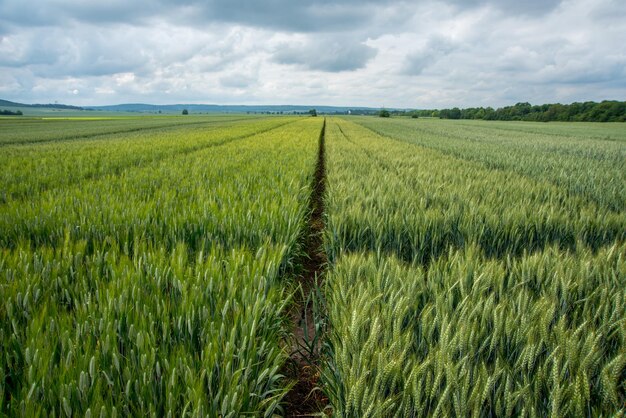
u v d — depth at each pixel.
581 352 2.04
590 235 5.58
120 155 13.58
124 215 5.07
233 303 2.83
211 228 4.86
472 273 3.22
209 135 27.03
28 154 13.98
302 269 5.39
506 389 1.83
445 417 1.72
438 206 5.93
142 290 2.89
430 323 2.49
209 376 2.07
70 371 1.97
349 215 5.52
